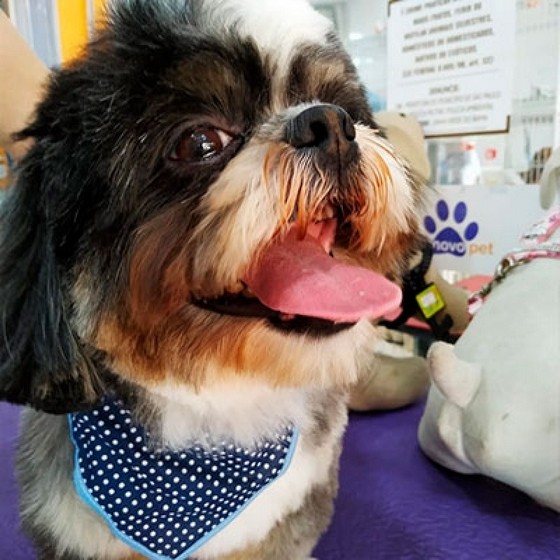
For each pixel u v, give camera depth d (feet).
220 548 0.88
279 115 0.71
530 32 1.34
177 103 0.69
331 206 0.73
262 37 0.74
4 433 1.38
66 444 0.83
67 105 0.75
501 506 1.08
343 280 0.72
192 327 0.72
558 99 1.34
